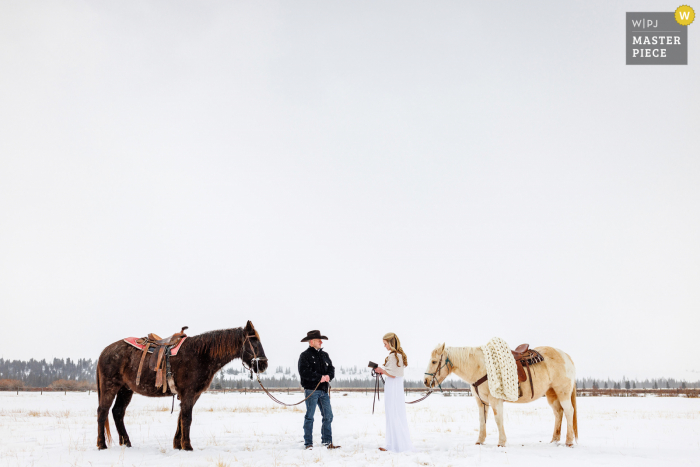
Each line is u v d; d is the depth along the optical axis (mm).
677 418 17594
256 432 12266
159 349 9258
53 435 11812
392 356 8945
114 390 9328
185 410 9055
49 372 199250
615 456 7941
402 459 7629
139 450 9023
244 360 9461
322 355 9258
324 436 9141
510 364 8945
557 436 9742
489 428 13203
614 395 46344
